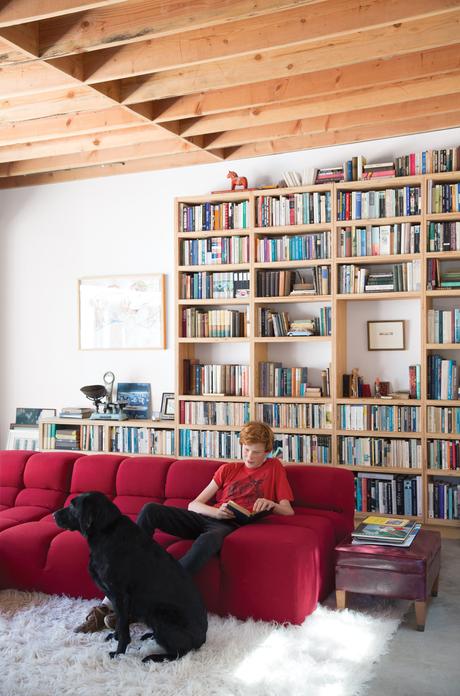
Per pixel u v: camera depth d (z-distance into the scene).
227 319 6.20
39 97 5.21
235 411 6.13
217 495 4.20
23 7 3.72
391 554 3.58
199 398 6.21
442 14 4.11
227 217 6.19
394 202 5.66
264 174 6.36
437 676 3.03
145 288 6.80
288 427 5.94
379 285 5.71
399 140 5.93
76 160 6.60
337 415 5.77
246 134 5.94
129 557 3.19
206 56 4.24
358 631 3.43
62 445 6.71
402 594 3.54
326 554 3.91
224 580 3.62
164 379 6.74
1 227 7.41
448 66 4.61
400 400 5.58
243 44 4.15
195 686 2.87
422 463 5.50
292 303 6.20
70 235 7.12
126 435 6.50
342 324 5.96
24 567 3.95
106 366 6.97
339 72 4.87
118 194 6.91
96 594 3.83
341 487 4.29
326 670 3.02
